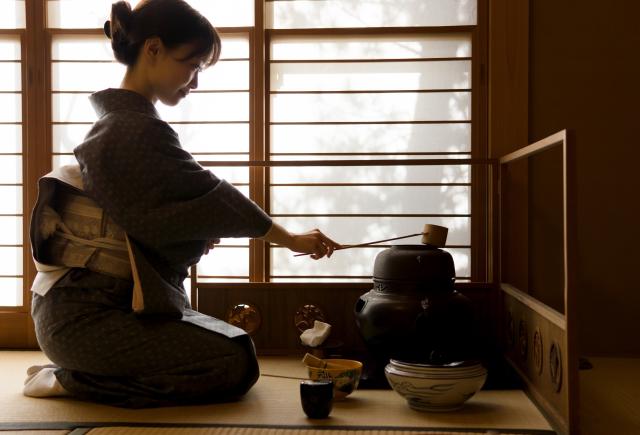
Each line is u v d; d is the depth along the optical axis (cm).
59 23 353
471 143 334
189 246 235
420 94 338
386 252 268
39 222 229
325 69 341
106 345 222
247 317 316
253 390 248
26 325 347
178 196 221
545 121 327
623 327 324
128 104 231
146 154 219
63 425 198
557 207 326
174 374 224
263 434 190
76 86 351
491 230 317
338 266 340
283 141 343
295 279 343
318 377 229
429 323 249
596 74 325
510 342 293
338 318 314
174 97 246
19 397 237
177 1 235
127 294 233
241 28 341
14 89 355
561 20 326
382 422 205
